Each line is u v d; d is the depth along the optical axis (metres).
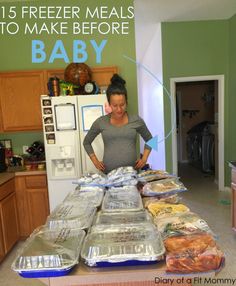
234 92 4.00
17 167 2.96
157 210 1.19
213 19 4.05
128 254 0.85
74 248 0.90
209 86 6.54
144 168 2.06
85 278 0.85
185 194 4.18
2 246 2.40
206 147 5.54
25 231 2.82
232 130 4.11
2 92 2.88
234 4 3.49
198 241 0.91
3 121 2.91
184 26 4.07
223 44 4.12
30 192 2.77
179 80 4.17
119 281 0.85
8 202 2.56
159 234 0.96
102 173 1.87
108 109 2.50
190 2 3.36
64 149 2.58
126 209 1.21
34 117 2.91
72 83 2.63
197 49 4.12
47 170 2.62
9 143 3.15
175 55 4.12
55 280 0.85
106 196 1.41
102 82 2.93
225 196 4.04
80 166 2.60
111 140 2.00
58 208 1.26
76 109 2.54
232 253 2.41
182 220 1.07
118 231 0.99
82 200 1.36
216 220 3.16
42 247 0.91
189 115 6.90
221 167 4.32
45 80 2.91
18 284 2.12
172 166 4.27
